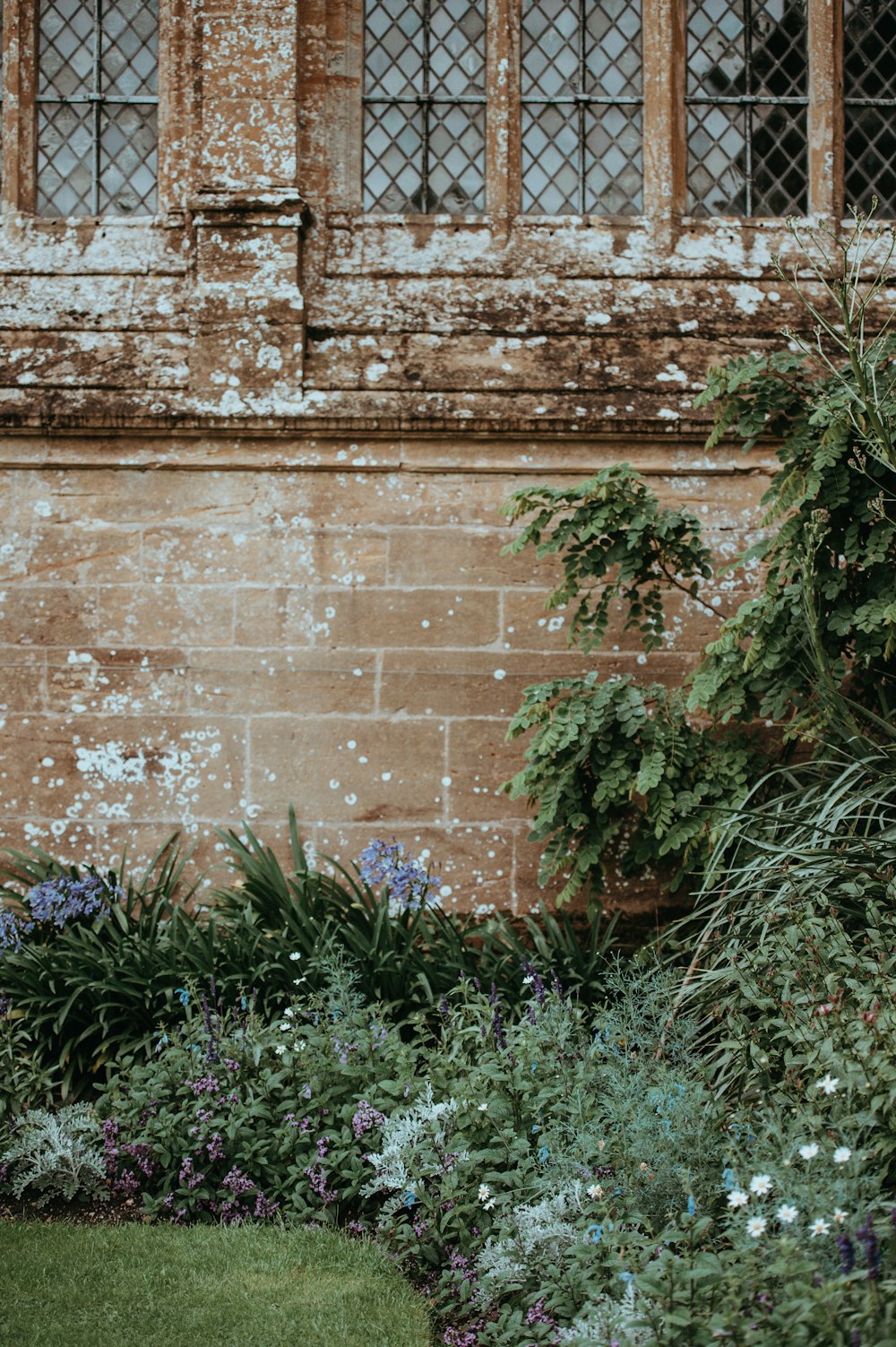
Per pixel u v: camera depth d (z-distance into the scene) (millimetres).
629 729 5109
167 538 5863
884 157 6473
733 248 6312
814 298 6211
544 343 6023
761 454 5879
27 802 5785
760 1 6465
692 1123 3359
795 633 5012
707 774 5164
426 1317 3320
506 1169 3652
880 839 4062
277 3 6121
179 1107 4125
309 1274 3506
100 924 5203
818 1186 2895
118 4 6461
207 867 5738
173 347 6027
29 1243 3684
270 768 5793
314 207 6238
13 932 5109
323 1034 4254
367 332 6035
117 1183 4027
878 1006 3424
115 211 6418
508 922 5742
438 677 5824
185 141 6309
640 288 6195
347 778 5789
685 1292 2717
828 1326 2463
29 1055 4727
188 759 5793
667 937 5078
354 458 5863
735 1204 2752
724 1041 3814
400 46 6445
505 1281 3203
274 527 5863
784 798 4789
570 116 6445
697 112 6480
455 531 5867
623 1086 3588
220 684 5820
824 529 4812
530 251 6262
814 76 6422
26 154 6375
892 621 4688
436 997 4895
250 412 5812
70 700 5816
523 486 5887
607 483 5180
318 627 5840
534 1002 4215
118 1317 3279
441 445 5875
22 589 5848
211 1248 3648
